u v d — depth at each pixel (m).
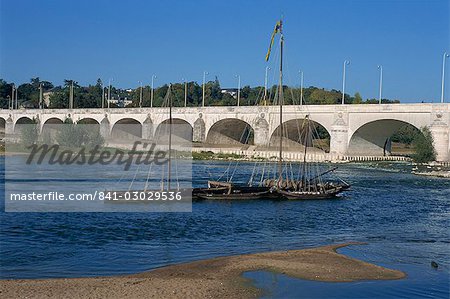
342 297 31.20
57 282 32.28
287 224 57.31
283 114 147.38
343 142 138.38
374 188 90.50
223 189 74.44
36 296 29.25
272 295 31.17
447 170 116.06
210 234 50.62
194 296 30.17
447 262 40.62
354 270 37.06
